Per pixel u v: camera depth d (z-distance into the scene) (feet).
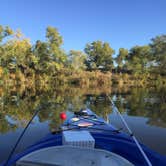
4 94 61.72
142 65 172.04
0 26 114.11
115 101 51.29
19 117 31.30
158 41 174.09
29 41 123.03
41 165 8.95
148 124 27.48
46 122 27.86
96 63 192.03
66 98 55.93
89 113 22.11
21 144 19.56
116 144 12.79
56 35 139.23
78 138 11.75
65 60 143.74
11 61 116.88
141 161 11.27
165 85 141.59
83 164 8.96
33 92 72.38
